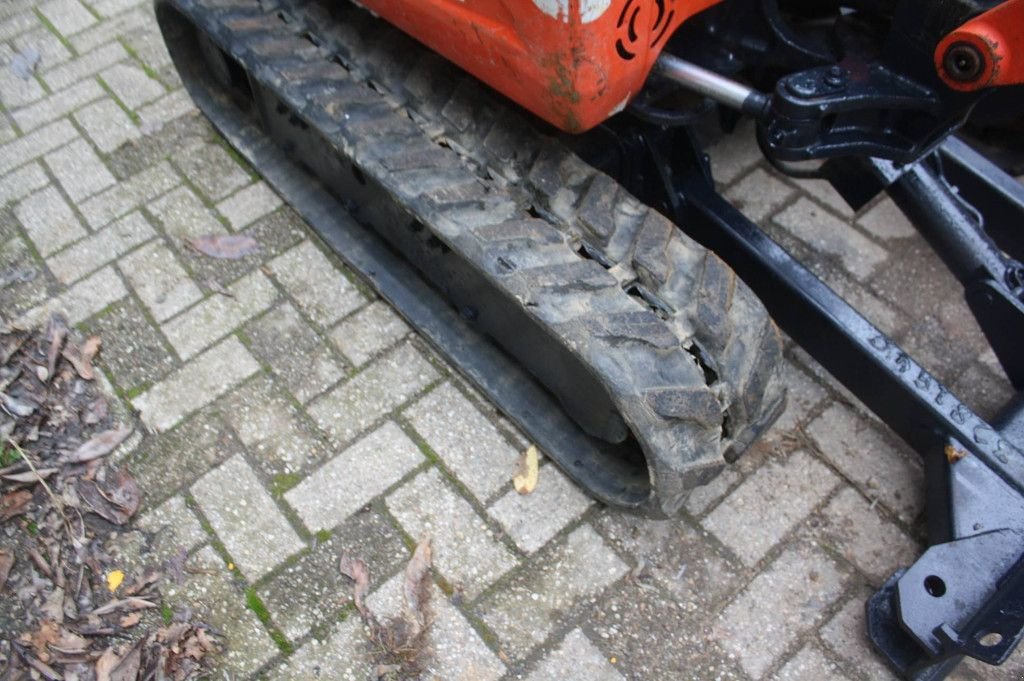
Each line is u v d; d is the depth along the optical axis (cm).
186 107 316
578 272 182
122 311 258
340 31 238
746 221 223
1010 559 179
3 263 273
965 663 195
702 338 180
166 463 227
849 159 216
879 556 208
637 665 193
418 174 201
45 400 240
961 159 235
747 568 206
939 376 241
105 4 362
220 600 204
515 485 219
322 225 266
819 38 206
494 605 202
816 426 229
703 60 211
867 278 262
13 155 304
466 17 177
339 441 229
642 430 168
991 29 155
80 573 210
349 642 197
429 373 240
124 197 288
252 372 243
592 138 221
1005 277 200
